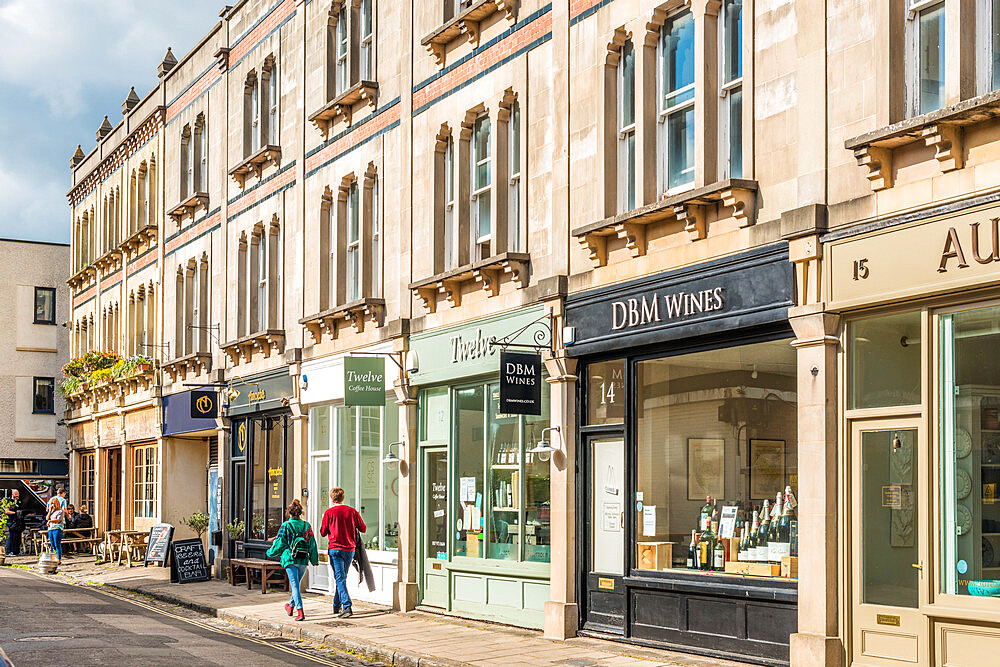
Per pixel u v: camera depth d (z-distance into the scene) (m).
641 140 13.64
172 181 30.50
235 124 26.39
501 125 16.55
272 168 24.33
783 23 11.79
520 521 15.83
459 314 17.19
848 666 10.72
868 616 10.59
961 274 9.73
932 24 10.41
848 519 10.85
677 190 13.41
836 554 10.91
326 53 21.72
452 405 17.45
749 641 11.93
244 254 25.84
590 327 14.30
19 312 46.03
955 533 9.97
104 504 36.38
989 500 9.67
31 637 14.30
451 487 17.44
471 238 17.28
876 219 10.59
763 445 12.05
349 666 13.10
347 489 20.80
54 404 46.47
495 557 16.33
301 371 22.30
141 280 33.19
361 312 20.02
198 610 19.59
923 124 9.84
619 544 14.06
